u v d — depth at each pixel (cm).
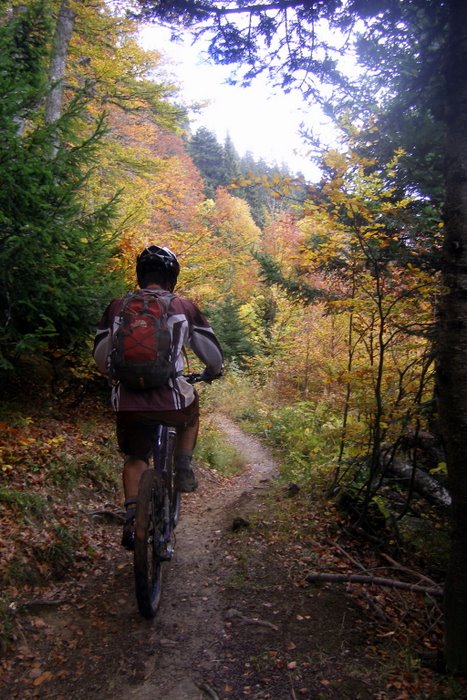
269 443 1220
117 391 335
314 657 316
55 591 372
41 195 556
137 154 1488
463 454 297
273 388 1814
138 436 343
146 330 319
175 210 1548
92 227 639
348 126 459
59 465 536
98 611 355
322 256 529
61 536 424
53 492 497
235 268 2400
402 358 572
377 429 521
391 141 449
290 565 442
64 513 471
